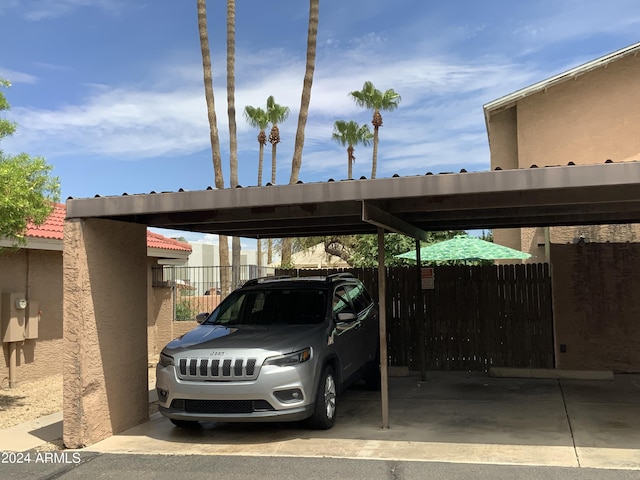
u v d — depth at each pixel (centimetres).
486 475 525
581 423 706
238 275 1502
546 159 1633
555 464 553
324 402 679
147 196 646
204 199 629
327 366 704
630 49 1545
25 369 1053
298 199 605
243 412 628
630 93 1584
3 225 738
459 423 716
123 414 716
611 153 1587
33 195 757
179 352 660
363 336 862
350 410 794
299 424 719
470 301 1094
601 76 1608
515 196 654
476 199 667
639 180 512
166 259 1552
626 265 1026
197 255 4097
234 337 686
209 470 555
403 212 718
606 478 514
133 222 750
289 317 771
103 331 688
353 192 591
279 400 623
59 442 670
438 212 788
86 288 664
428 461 568
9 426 754
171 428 723
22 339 1014
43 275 1102
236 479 529
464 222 920
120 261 726
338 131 3422
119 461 593
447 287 1105
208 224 849
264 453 604
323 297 788
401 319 1120
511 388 926
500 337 1077
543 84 1605
